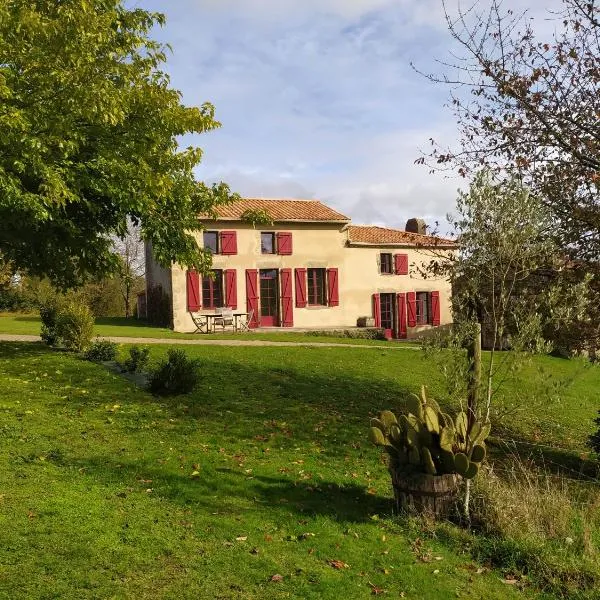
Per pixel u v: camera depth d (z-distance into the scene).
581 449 9.68
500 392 11.44
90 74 7.55
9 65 7.26
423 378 13.77
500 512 5.29
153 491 5.36
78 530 4.20
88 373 10.57
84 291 33.00
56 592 3.41
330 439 8.24
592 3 7.93
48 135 7.48
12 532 4.03
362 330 24.05
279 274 24.73
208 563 4.03
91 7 8.07
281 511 5.26
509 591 4.36
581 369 7.12
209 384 10.67
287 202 26.70
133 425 7.69
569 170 8.16
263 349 15.46
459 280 6.37
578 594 4.42
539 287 7.53
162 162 10.15
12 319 26.39
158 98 8.83
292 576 4.02
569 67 8.22
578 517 5.43
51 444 6.39
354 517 5.34
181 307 22.69
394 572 4.34
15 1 7.08
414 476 5.41
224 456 6.77
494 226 5.69
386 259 27.48
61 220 9.61
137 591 3.56
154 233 11.17
